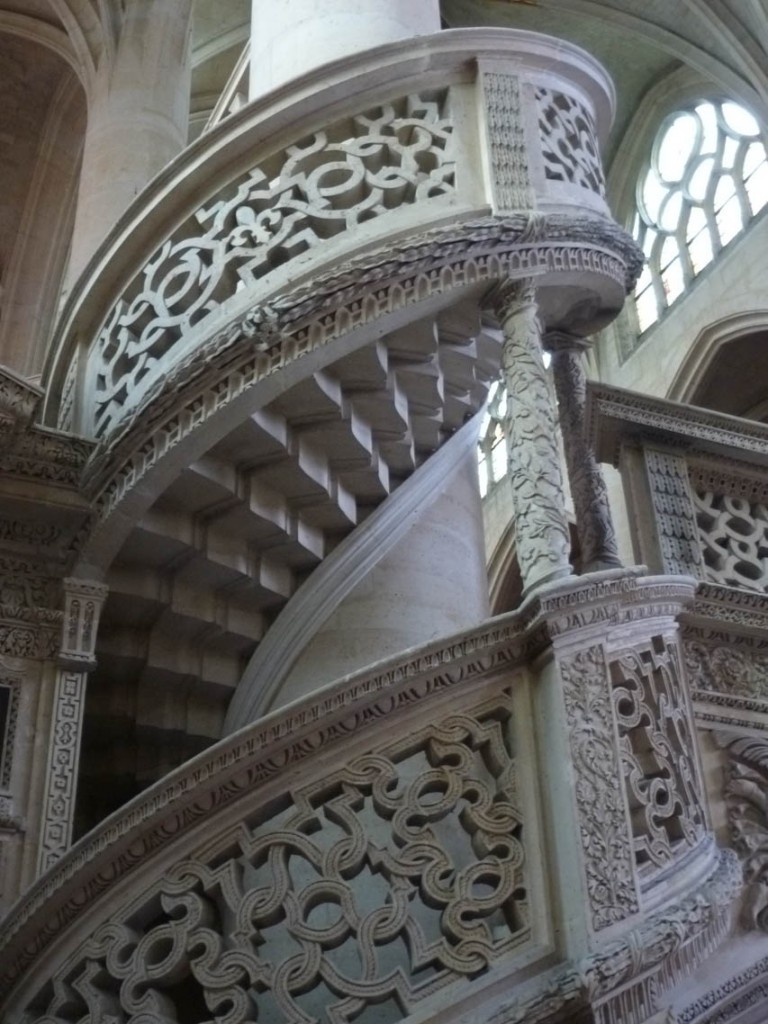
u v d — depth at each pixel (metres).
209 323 5.19
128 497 5.18
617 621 4.10
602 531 5.22
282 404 5.29
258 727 3.81
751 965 4.06
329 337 4.95
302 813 3.74
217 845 3.77
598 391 4.98
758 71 15.66
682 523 4.91
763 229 15.81
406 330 5.32
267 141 5.50
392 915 3.54
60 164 12.32
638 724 4.01
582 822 3.65
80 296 5.88
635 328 17.95
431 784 3.78
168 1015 3.57
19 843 4.95
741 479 5.14
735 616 4.67
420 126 5.45
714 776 4.38
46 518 5.41
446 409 6.13
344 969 4.30
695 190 17.44
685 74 17.92
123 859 3.81
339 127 5.52
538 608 4.00
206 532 5.53
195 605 5.65
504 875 3.63
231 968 3.54
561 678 3.88
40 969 3.88
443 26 17.78
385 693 3.85
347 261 5.02
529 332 4.93
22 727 5.16
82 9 9.20
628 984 3.39
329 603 5.73
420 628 5.67
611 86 5.98
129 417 5.15
